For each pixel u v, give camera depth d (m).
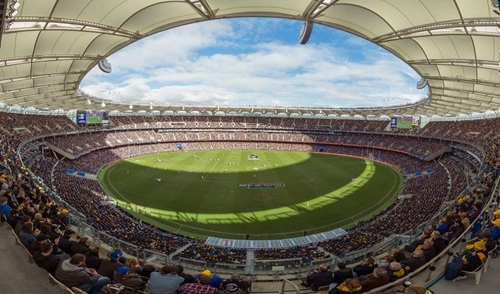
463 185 38.34
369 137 98.69
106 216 33.50
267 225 36.66
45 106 73.94
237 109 101.06
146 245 26.16
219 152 92.94
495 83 35.41
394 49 34.75
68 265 7.36
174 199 45.72
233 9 26.81
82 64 38.03
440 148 73.12
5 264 8.81
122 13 24.77
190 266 19.59
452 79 38.22
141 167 68.56
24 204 13.11
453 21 23.30
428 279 8.30
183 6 25.03
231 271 19.25
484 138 61.84
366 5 24.89
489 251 8.44
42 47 27.84
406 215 34.16
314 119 114.38
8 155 29.67
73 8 22.00
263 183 55.47
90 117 82.19
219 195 47.94
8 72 33.94
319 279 10.09
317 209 42.03
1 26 13.95
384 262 10.43
